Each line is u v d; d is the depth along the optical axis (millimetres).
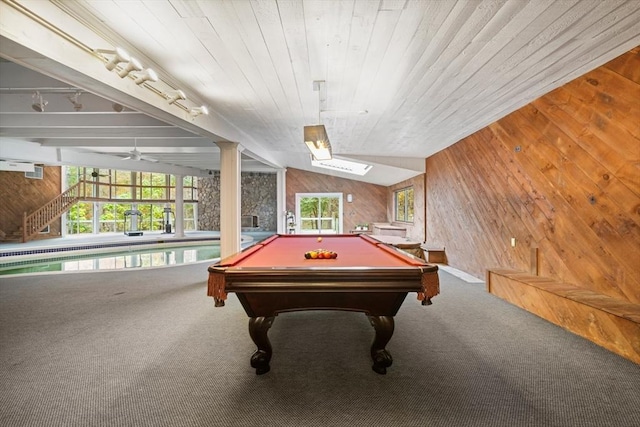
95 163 8734
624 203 2717
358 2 1966
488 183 4816
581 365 2443
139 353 2686
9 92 4301
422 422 1816
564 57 2670
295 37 2385
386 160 7387
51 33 1969
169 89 3287
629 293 2742
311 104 3936
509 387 2160
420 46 2504
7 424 1804
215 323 3377
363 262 2664
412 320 3447
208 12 2074
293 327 3279
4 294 4496
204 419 1851
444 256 6492
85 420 1838
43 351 2715
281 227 10953
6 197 10945
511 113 4188
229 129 4855
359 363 2516
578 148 3148
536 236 3836
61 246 9055
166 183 15852
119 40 2410
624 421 1809
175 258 8922
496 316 3553
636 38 2381
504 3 1956
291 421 1833
